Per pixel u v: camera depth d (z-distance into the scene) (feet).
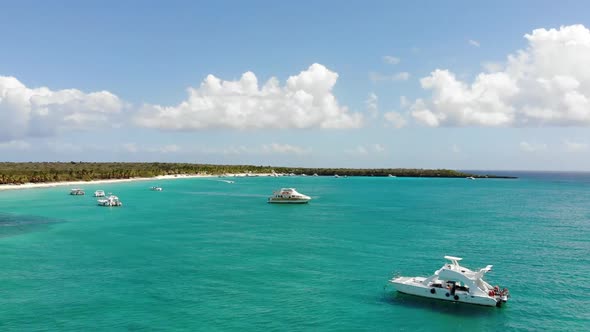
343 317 140.97
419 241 259.39
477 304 147.95
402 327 134.00
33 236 276.82
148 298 157.48
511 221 350.43
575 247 244.01
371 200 551.59
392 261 209.46
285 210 431.02
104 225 324.60
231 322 136.87
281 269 195.11
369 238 268.82
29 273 188.34
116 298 157.17
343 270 193.36
